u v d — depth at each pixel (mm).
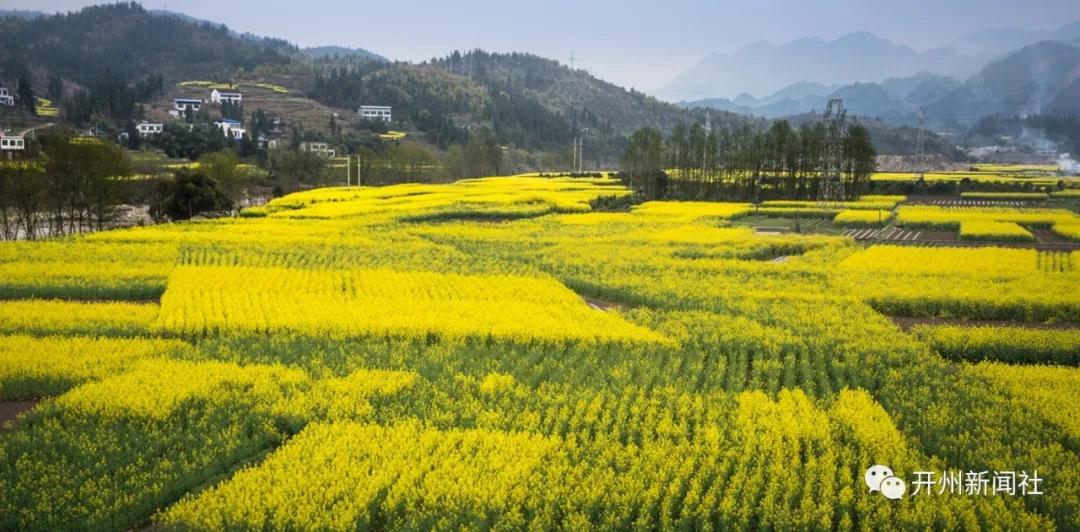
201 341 33031
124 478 20875
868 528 18438
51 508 19156
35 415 24562
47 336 32781
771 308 40562
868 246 68062
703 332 35250
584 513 19109
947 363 31719
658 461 21562
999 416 25344
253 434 23922
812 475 20562
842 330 36062
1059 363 32625
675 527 18828
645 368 29969
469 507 19359
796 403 26453
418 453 21844
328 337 33562
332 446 22266
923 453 22828
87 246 55906
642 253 59438
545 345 33750
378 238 65000
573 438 22984
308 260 53062
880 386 29281
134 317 35812
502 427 24250
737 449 22375
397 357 30750
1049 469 21312
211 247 57344
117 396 25547
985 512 19016
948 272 51219
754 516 19547
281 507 18812
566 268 52469
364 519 18734
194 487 20750
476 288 44469
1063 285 45938
